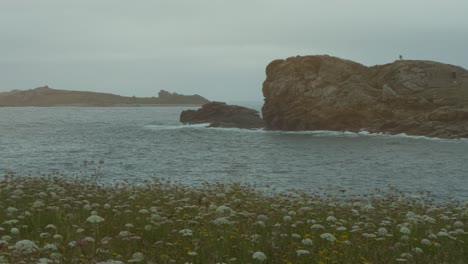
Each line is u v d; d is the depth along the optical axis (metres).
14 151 69.19
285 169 52.25
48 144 83.12
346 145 80.69
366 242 11.61
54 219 14.06
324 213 17.33
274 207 17.75
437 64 109.88
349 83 109.19
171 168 51.91
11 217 14.27
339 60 115.75
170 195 21.91
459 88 102.38
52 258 9.00
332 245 11.19
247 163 57.84
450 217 17.80
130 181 38.97
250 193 25.06
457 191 37.25
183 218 14.41
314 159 62.25
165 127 138.38
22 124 161.50
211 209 15.17
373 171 50.25
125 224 13.77
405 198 27.56
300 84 112.12
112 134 112.06
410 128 96.19
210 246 10.59
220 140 94.06
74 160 58.19
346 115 105.56
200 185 37.47
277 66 119.62
